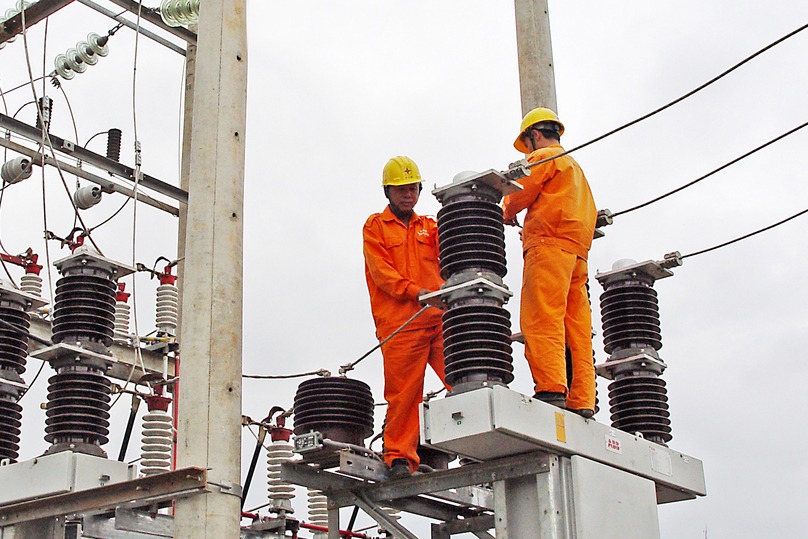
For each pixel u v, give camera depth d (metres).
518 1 10.38
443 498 8.92
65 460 8.12
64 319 8.67
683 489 8.48
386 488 8.37
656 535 7.81
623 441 7.94
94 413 8.50
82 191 11.44
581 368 7.80
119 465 8.38
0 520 8.38
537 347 7.58
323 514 10.61
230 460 7.48
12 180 11.27
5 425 8.77
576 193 7.91
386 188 8.66
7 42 11.34
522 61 10.21
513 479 7.52
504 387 7.12
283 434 10.11
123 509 8.74
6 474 8.38
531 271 7.72
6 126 10.69
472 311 7.54
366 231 8.59
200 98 8.23
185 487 7.39
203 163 8.05
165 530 8.97
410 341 8.28
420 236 8.62
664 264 8.96
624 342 8.89
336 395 8.35
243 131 8.27
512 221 8.27
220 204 7.96
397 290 8.30
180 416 7.57
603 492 7.49
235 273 7.89
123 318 11.73
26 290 11.42
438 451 8.58
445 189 7.86
